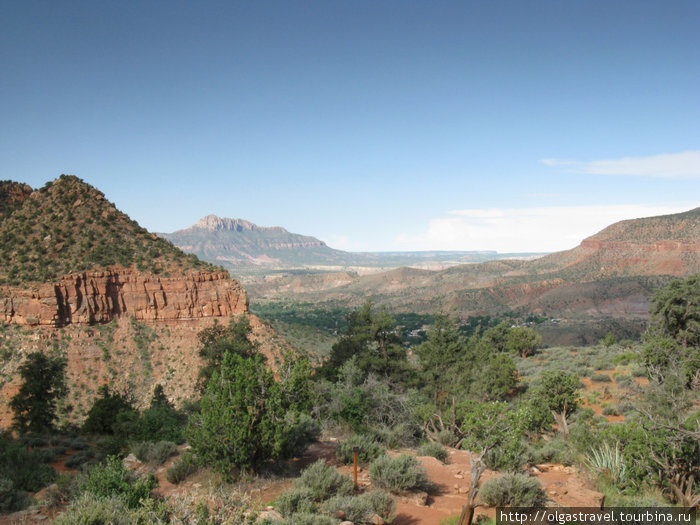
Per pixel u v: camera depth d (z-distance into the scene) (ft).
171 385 186.09
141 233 240.53
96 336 193.26
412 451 58.90
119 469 37.35
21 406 100.32
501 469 46.26
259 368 47.80
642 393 65.31
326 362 125.49
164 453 53.62
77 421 157.89
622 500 36.35
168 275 216.33
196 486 41.22
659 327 140.77
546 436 74.64
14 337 179.22
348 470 44.98
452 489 40.57
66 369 176.86
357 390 72.08
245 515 28.60
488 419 33.60
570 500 35.47
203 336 138.92
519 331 214.69
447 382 113.60
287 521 28.73
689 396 57.67
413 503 36.68
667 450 40.63
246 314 222.07
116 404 93.45
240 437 41.57
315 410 67.05
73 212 225.56
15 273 191.72
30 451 58.75
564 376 72.43
